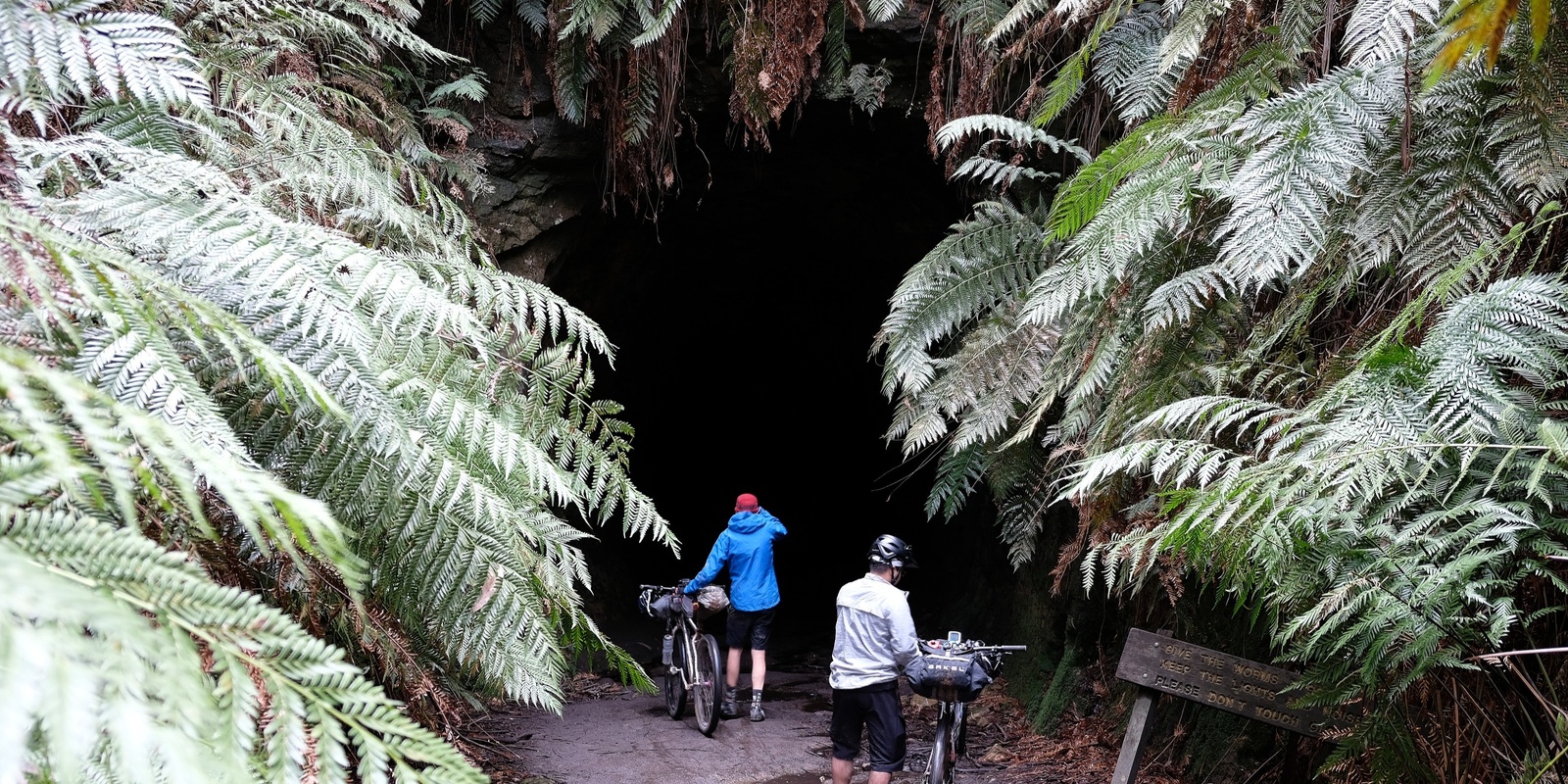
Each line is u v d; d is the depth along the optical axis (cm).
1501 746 189
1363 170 181
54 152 114
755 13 493
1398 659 167
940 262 383
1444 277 164
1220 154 205
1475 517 162
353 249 123
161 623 45
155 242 109
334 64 327
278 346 117
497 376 164
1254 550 176
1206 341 260
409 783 49
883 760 403
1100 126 443
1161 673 337
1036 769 488
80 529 45
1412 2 151
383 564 131
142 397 83
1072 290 241
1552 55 162
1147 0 347
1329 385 224
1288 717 315
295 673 49
